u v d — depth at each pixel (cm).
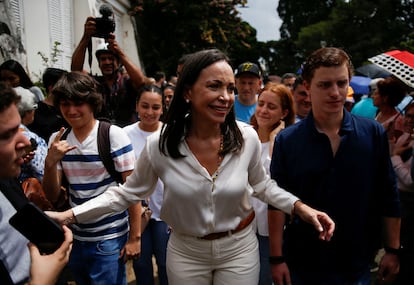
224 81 173
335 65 181
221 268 194
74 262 244
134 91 396
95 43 870
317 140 192
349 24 2473
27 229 125
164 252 295
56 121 351
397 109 389
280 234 209
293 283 208
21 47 575
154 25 1488
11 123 118
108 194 196
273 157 208
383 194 201
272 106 277
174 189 181
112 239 240
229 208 185
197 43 1557
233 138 184
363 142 189
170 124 181
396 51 344
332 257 198
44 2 746
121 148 237
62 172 239
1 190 135
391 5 2409
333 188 191
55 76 353
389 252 206
